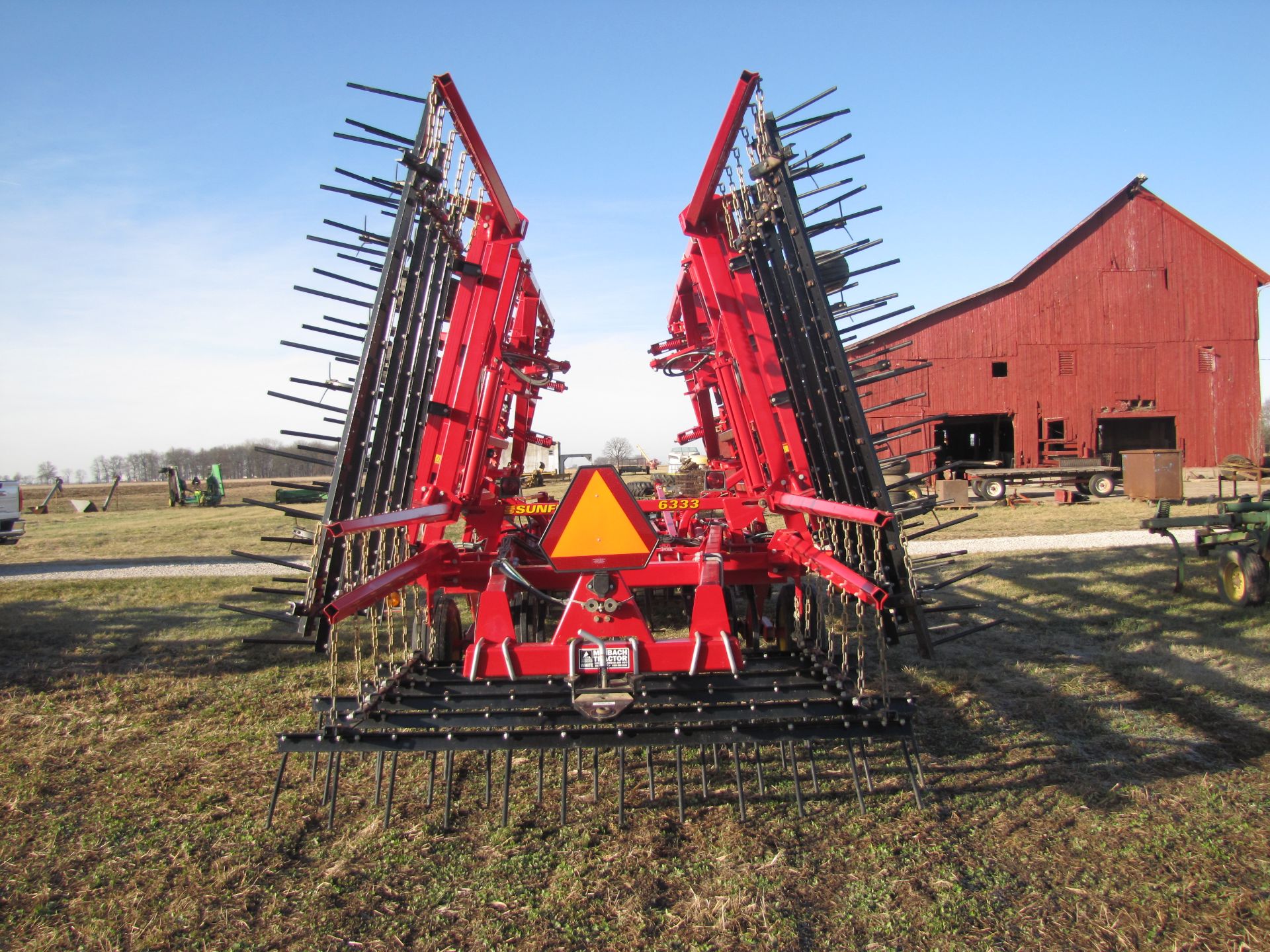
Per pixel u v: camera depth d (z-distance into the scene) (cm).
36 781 413
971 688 531
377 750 332
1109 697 503
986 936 259
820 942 259
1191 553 1044
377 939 269
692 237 537
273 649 722
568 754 405
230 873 313
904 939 259
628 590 378
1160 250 2775
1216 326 2772
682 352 779
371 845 335
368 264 460
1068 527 1484
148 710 542
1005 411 2781
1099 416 2783
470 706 352
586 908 284
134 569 1329
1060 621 711
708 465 915
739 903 281
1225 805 346
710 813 355
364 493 411
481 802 375
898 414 2772
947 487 2105
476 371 516
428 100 429
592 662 357
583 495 371
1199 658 575
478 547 601
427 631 480
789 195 409
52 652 714
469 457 561
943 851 315
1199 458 2772
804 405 462
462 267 509
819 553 432
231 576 1212
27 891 306
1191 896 278
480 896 293
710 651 365
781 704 340
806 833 333
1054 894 282
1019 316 2781
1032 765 398
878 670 577
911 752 406
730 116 441
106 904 295
